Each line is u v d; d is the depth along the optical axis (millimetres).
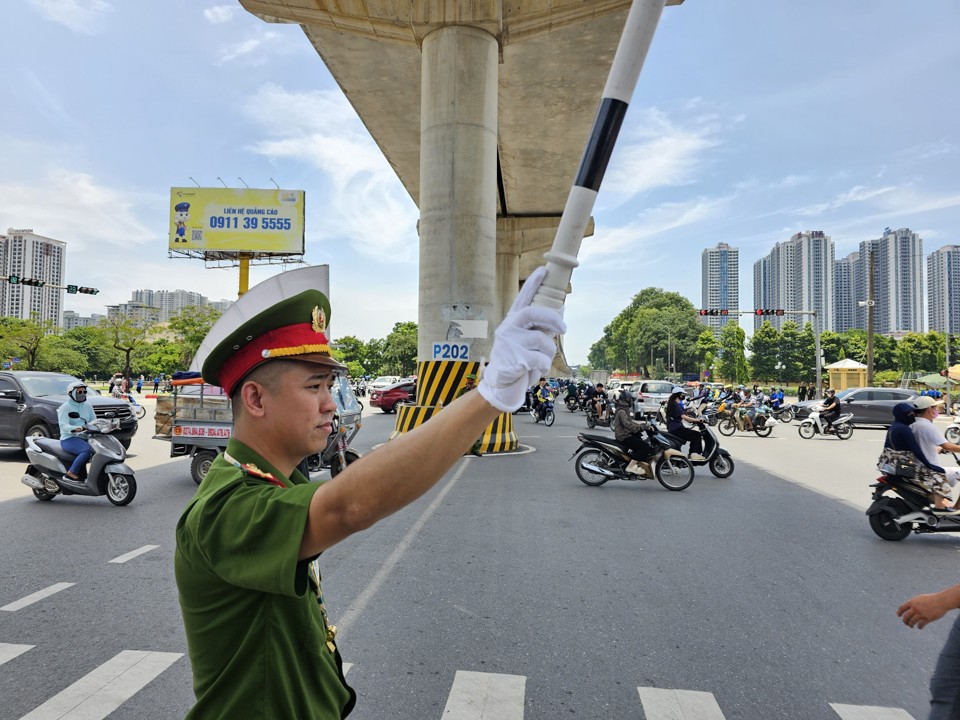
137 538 5914
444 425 933
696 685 3158
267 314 1108
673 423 10062
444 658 3418
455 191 11727
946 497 5996
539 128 19484
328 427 1183
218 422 8555
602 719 2838
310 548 930
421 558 5227
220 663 1038
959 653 2254
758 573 4977
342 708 1227
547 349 939
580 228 978
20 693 3035
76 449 7496
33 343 44188
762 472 10578
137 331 42000
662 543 5812
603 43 14609
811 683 3199
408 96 17422
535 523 6512
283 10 11867
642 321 85812
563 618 3988
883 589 4664
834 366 40844
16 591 4449
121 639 3648
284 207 30703
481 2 11438
